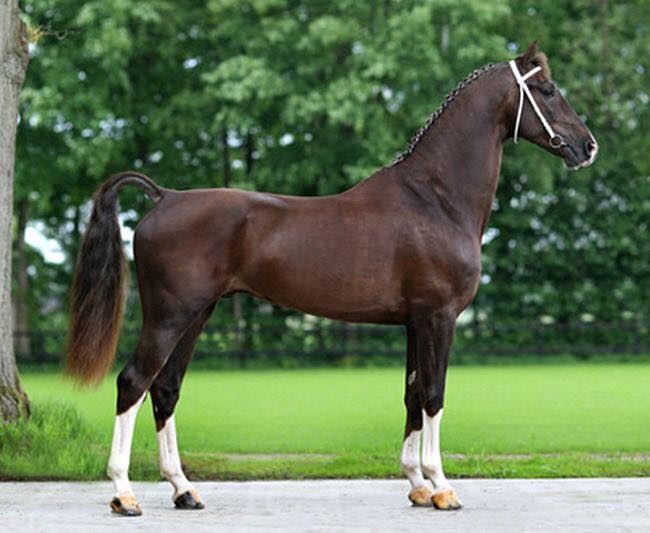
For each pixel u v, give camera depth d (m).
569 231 31.22
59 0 26.61
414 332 7.76
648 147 30.50
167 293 7.23
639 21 31.03
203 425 12.98
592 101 30.19
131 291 27.75
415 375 7.75
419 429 7.75
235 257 7.32
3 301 10.09
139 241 7.36
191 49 29.62
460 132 7.80
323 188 28.38
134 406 7.25
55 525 6.86
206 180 30.47
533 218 30.95
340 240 7.41
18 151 27.25
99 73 26.84
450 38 27.80
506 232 31.41
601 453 10.27
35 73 27.03
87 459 9.12
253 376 23.05
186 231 7.27
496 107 7.88
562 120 7.91
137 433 11.93
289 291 7.40
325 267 7.37
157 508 7.57
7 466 9.02
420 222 7.54
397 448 10.55
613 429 12.41
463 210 7.71
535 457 9.79
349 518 7.13
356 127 25.59
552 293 30.92
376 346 29.19
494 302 31.42
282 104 27.59
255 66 26.38
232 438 11.59
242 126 26.77
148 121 28.91
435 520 7.04
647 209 30.81
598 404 15.68
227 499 7.95
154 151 30.36
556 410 14.77
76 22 25.55
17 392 10.12
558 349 28.80
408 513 7.32
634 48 30.41
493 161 7.87
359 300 7.45
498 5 26.92
